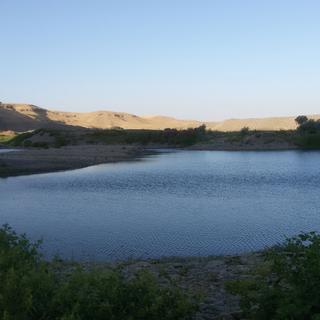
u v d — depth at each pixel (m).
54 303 5.62
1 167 65.62
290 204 33.44
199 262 13.88
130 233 22.86
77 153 110.19
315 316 5.33
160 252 18.91
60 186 46.88
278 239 21.28
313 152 133.00
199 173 64.75
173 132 187.75
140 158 105.56
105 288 5.86
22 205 33.50
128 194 40.34
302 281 6.03
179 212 29.70
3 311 5.35
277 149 152.38
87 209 31.28
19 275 6.19
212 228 24.05
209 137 192.75
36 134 193.38
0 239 8.38
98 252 18.92
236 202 34.69
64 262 14.20
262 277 9.34
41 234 22.80
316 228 23.92
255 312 6.41
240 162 92.62
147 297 5.85
